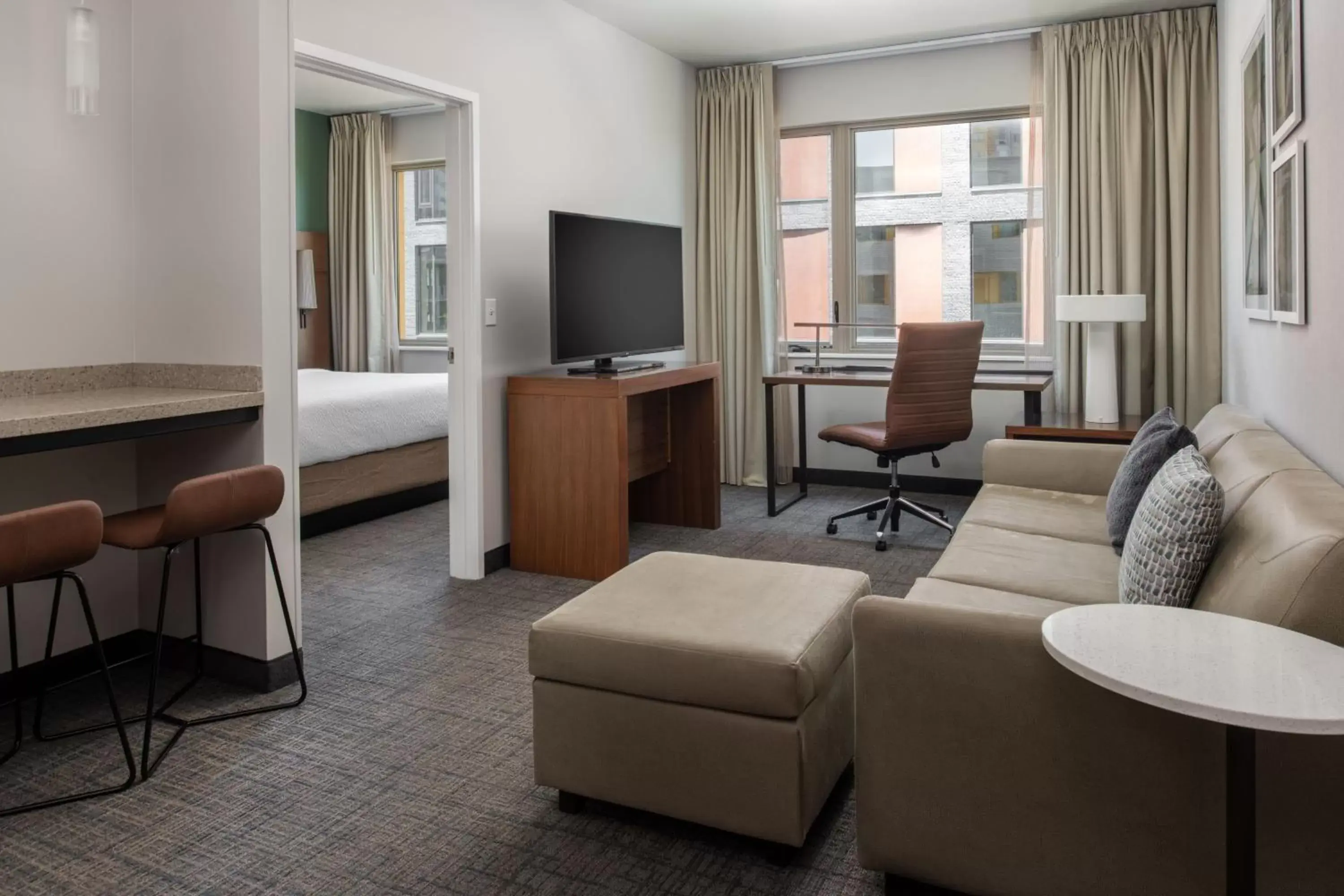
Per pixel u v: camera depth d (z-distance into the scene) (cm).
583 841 205
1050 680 162
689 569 248
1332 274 218
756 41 530
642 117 532
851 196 582
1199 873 156
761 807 192
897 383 439
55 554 210
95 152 286
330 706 277
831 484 605
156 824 213
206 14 277
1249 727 116
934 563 424
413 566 429
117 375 295
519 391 410
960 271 567
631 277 450
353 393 510
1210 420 337
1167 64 486
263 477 260
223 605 293
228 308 282
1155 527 198
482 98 397
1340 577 148
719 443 496
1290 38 258
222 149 278
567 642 207
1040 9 478
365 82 349
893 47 541
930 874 176
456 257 395
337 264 729
